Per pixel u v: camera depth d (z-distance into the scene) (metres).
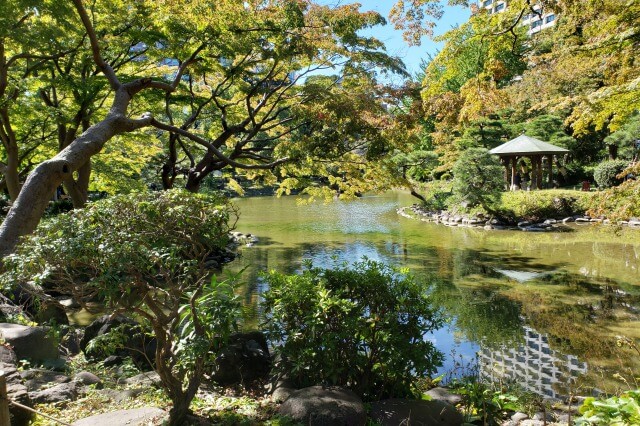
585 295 10.47
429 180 38.69
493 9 8.27
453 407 4.13
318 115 11.26
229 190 38.56
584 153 30.81
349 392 3.84
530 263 13.86
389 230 20.75
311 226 22.02
